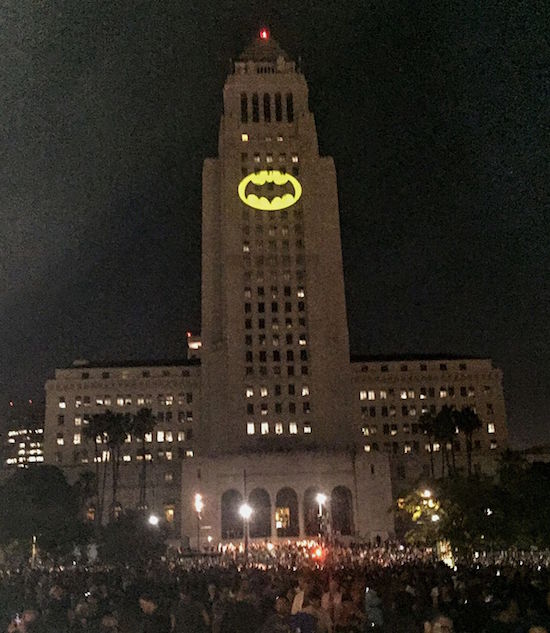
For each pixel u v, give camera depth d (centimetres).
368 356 18975
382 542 12375
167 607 1695
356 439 17012
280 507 15038
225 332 15988
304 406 15588
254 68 17700
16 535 9588
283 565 5506
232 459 14475
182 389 17838
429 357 18738
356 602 2181
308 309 16075
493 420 18050
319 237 16562
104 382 17862
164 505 15312
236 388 15612
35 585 3353
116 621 1505
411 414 17888
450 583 2497
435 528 6806
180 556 8956
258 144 17000
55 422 17600
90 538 10081
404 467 15562
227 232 16462
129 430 13788
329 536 12962
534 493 5525
